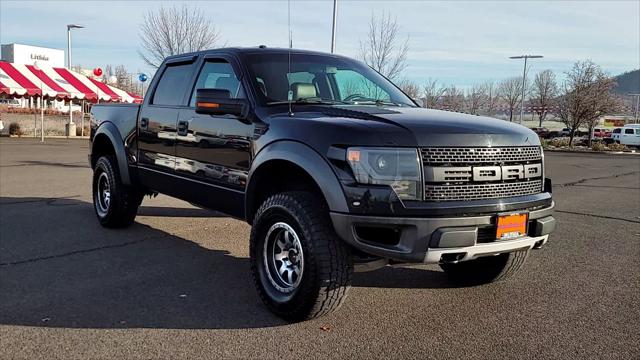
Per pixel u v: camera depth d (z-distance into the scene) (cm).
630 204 1031
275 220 403
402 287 488
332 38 1977
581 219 849
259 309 425
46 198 926
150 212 822
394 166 351
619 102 4953
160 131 569
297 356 345
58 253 576
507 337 379
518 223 382
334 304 380
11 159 1650
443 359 344
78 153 1906
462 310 431
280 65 492
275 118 419
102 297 446
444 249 352
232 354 346
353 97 499
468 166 366
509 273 469
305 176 396
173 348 354
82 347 354
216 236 671
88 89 2748
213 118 485
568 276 526
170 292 461
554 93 6034
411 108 465
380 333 383
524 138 400
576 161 2603
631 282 508
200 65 540
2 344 356
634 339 377
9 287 466
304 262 375
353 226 354
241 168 449
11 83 2394
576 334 385
